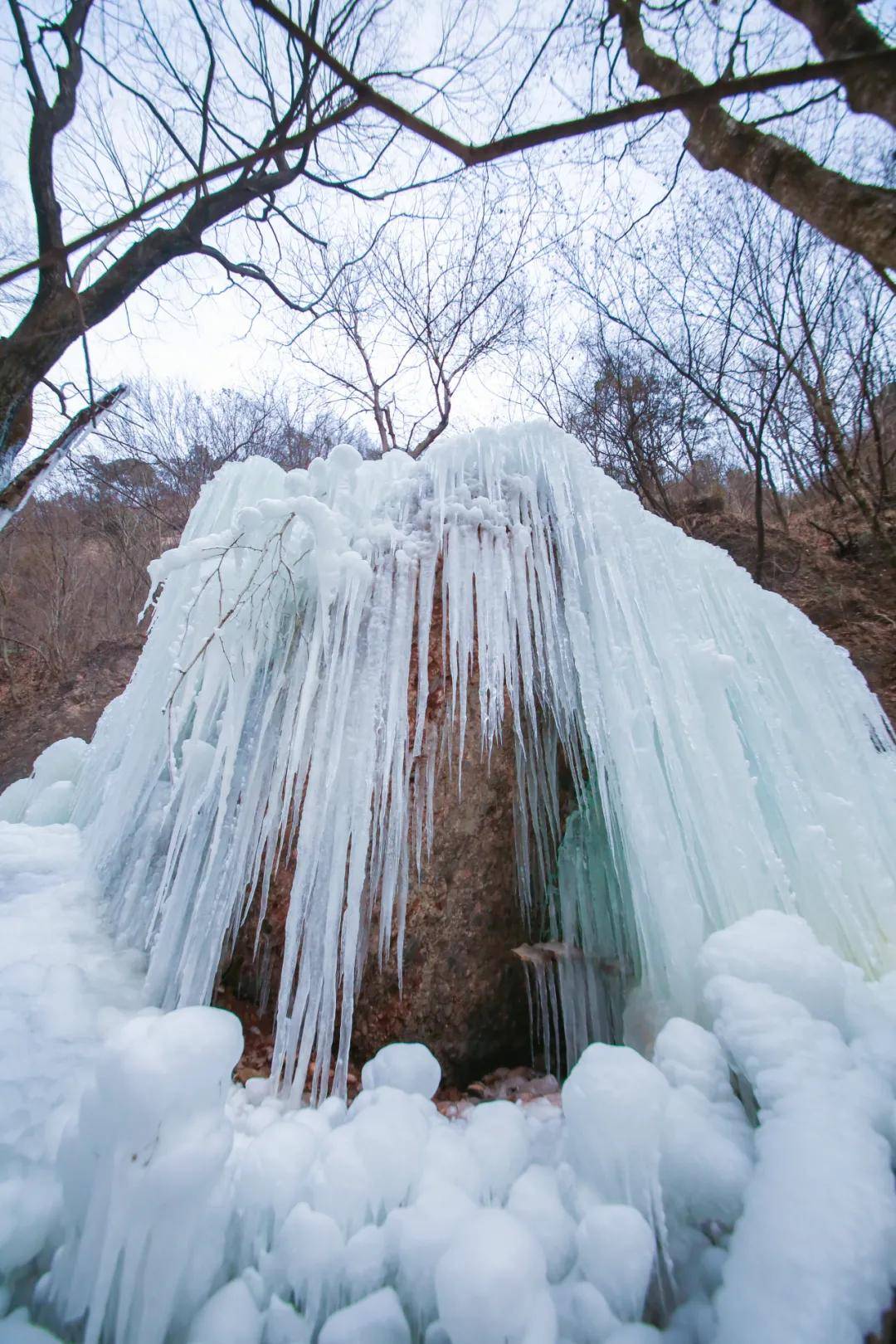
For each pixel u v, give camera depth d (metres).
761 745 2.84
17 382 3.35
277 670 2.73
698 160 2.32
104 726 3.93
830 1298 1.10
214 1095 1.41
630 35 2.62
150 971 2.23
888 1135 1.45
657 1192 1.42
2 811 4.40
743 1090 1.77
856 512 9.84
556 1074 2.79
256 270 4.96
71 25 3.16
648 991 2.39
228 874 2.38
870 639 7.34
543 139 1.50
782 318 8.95
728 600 3.21
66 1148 1.36
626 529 3.01
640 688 2.65
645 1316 1.32
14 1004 1.95
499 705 2.91
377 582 2.80
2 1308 1.27
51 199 3.37
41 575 13.07
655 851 2.36
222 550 2.65
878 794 3.08
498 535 2.89
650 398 10.44
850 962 2.39
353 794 2.39
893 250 1.73
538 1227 1.41
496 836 2.93
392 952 2.58
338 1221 1.40
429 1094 1.97
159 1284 1.25
